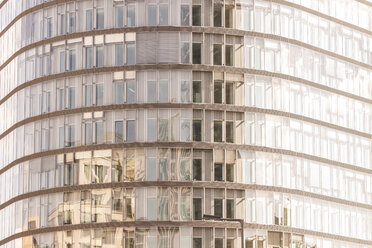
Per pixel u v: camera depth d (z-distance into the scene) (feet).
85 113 500.74
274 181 503.61
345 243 530.27
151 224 488.44
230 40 501.56
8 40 542.98
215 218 428.97
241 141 498.28
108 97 498.28
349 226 533.14
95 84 500.74
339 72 536.01
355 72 543.80
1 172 543.39
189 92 495.41
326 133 526.98
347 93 538.47
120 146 494.18
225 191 493.36
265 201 499.92
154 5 499.10
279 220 502.79
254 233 495.41
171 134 493.36
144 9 499.10
